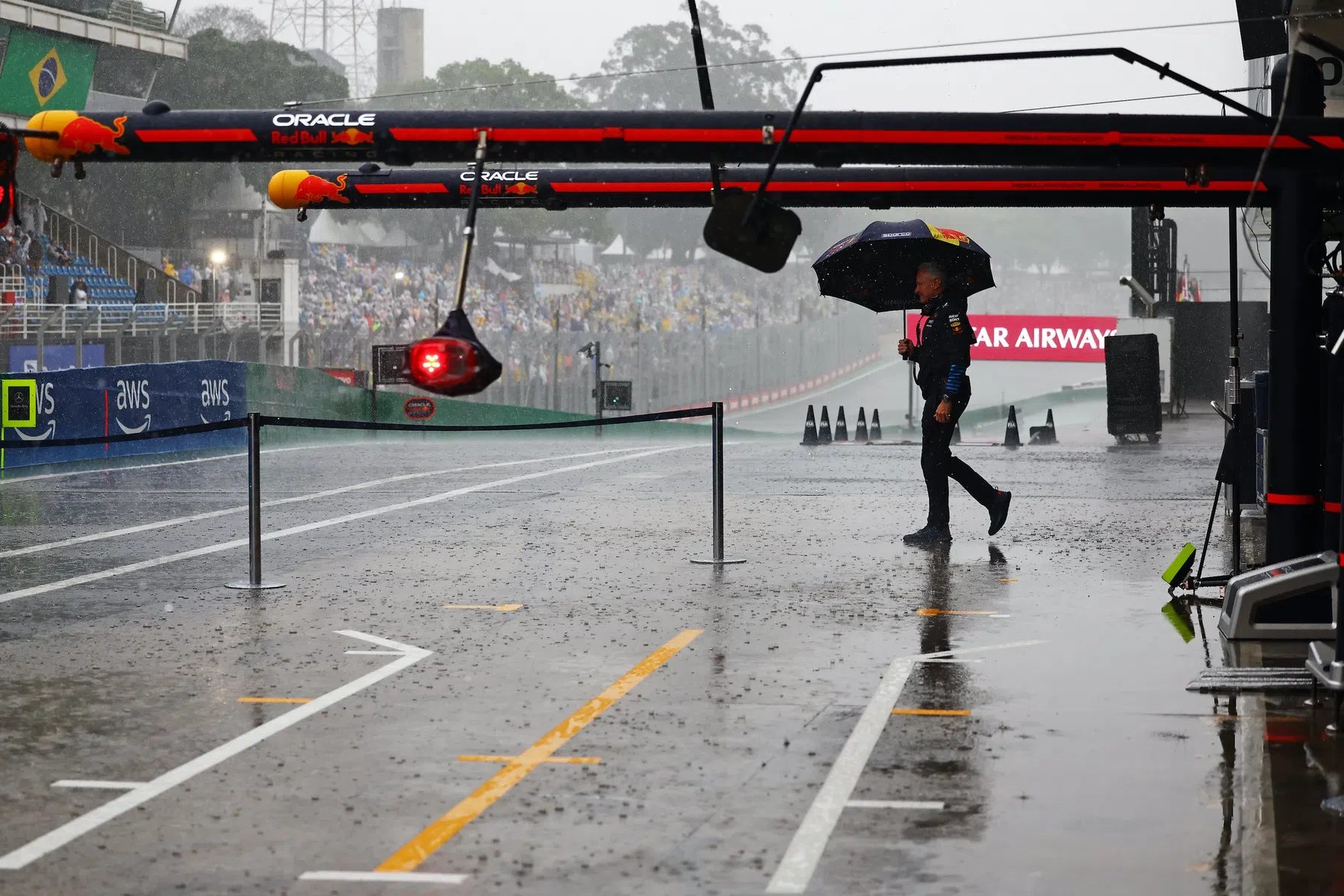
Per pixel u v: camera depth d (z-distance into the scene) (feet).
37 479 61.21
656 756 18.86
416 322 162.09
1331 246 33.47
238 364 85.81
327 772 18.21
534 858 15.01
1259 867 14.58
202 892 14.11
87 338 115.34
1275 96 25.39
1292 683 22.31
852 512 46.24
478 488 54.95
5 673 23.95
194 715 21.12
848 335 232.32
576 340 145.48
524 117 24.80
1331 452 25.54
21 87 133.39
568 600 30.76
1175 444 78.79
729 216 22.88
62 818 16.43
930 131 24.14
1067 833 15.67
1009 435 77.61
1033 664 24.32
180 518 46.06
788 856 14.98
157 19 151.53
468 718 20.93
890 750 19.07
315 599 31.12
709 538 40.32
